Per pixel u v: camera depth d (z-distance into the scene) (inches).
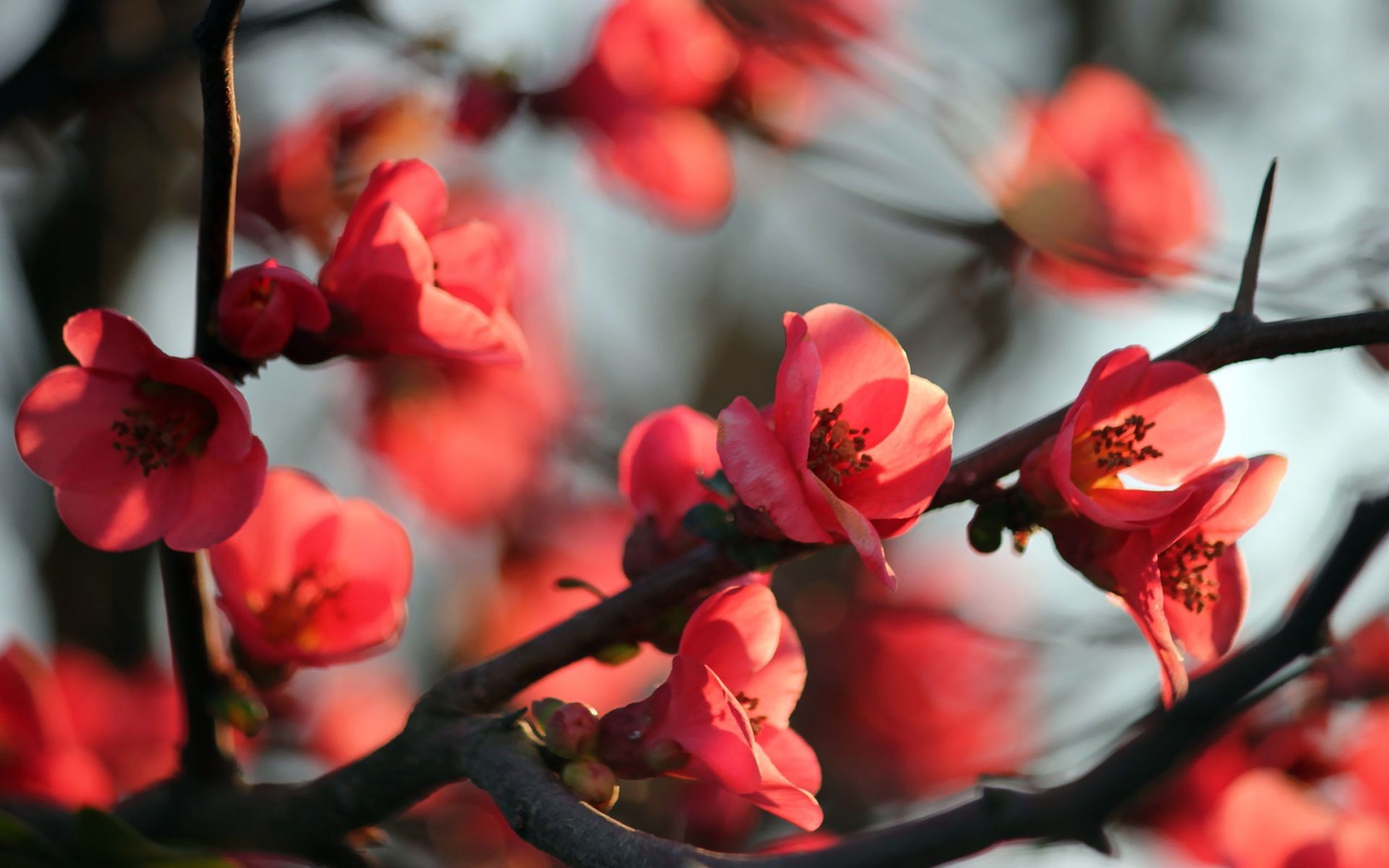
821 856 35.4
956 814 36.0
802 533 34.2
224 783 36.2
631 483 36.7
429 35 42.1
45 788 37.7
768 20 42.6
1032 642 42.8
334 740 42.3
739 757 34.5
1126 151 42.4
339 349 36.0
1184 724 36.3
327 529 37.6
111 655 43.7
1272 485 35.5
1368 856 38.3
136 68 41.2
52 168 42.7
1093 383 34.9
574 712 34.7
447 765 35.0
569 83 43.3
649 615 35.3
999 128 42.5
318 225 42.1
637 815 41.9
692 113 43.7
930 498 34.9
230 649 37.4
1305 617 36.5
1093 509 34.7
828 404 35.0
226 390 35.3
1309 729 40.4
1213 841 40.4
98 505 35.6
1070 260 42.0
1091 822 36.0
